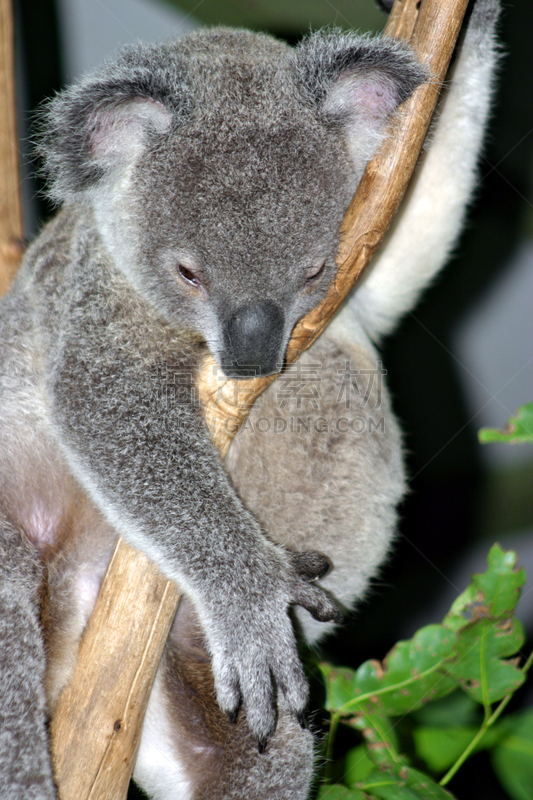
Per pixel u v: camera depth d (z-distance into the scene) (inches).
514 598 105.2
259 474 106.1
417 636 105.7
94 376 104.3
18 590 104.7
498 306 128.0
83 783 103.0
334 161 103.5
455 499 124.1
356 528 106.7
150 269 103.8
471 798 114.0
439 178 108.9
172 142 103.0
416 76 103.7
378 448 107.0
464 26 107.3
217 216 102.6
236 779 105.0
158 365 104.4
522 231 124.6
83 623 105.8
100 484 103.8
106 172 104.1
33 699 104.0
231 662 102.7
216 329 103.3
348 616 107.7
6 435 106.0
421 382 126.0
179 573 103.1
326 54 103.8
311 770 105.3
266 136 102.8
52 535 106.3
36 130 104.3
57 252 106.6
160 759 106.4
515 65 118.8
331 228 103.5
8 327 106.9
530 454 124.1
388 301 110.3
